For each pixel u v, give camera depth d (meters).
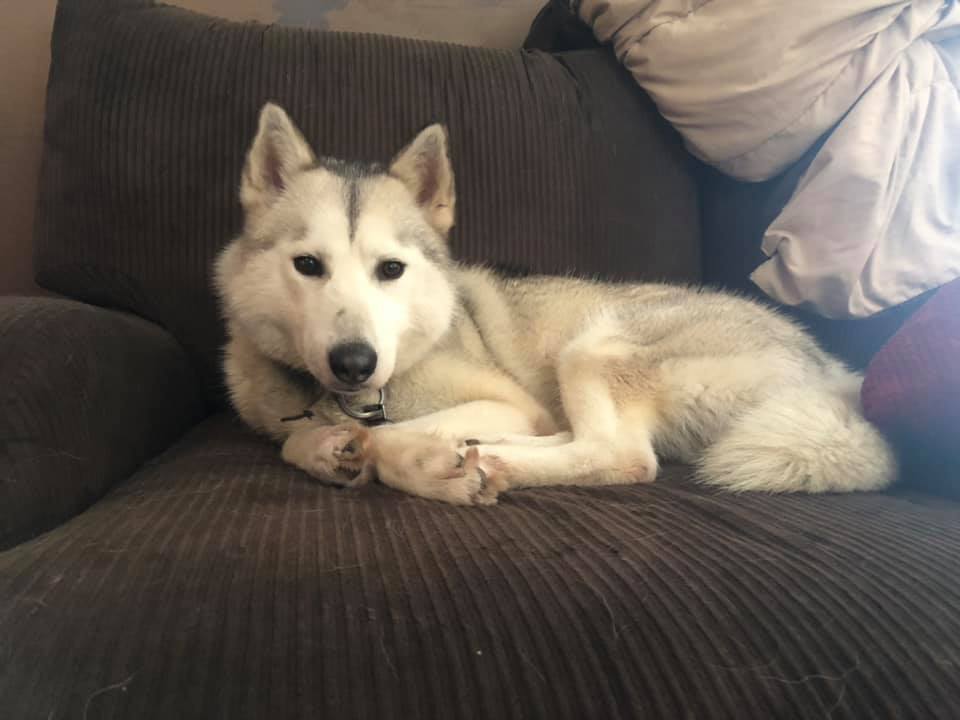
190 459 1.50
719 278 2.39
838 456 1.42
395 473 1.33
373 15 2.59
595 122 2.21
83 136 1.97
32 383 1.17
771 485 1.40
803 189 1.97
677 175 2.30
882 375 1.44
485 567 0.94
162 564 0.90
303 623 0.81
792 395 1.60
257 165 1.69
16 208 2.45
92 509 1.19
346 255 1.55
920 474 1.48
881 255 1.87
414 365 1.74
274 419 1.70
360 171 1.75
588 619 0.84
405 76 2.13
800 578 0.93
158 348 1.77
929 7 1.94
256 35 2.11
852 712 0.76
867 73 1.92
